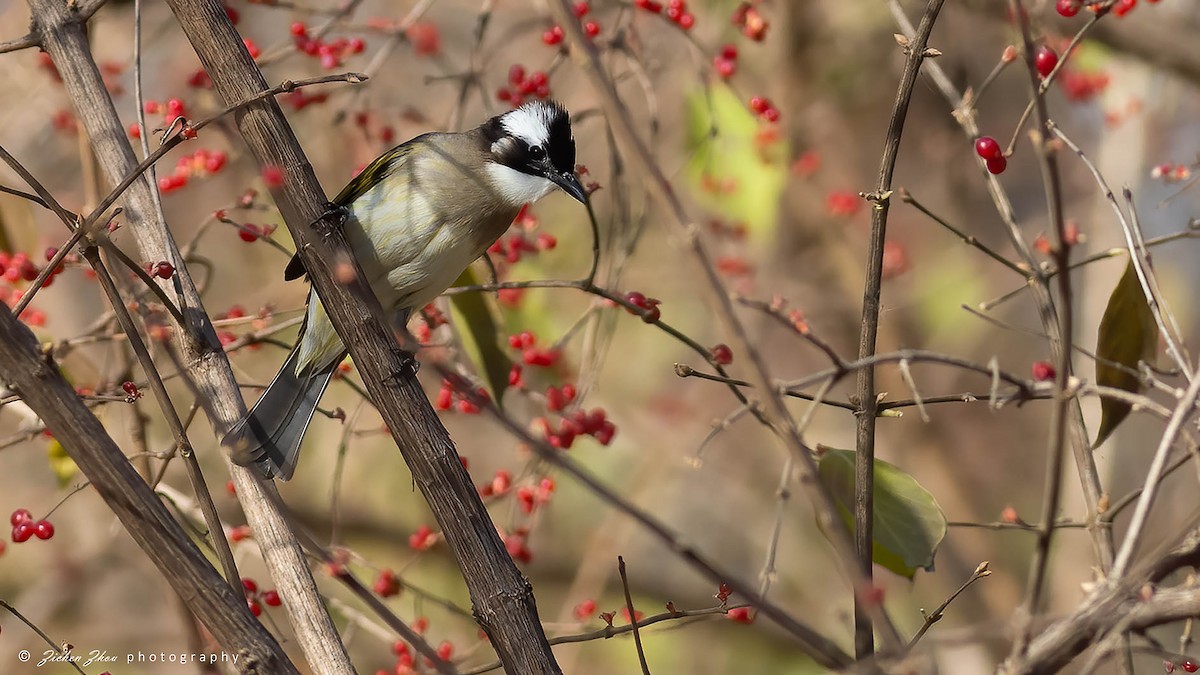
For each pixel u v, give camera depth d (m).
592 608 9.90
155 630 13.63
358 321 6.71
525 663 6.41
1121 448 14.30
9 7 13.38
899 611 16.09
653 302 8.02
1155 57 13.80
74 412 5.43
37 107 12.79
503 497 9.67
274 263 14.63
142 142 7.50
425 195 9.32
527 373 10.75
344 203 9.51
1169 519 13.50
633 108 13.67
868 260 6.88
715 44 12.83
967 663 14.43
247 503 7.09
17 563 14.31
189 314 7.38
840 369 6.83
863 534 6.78
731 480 17.44
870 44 15.56
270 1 9.85
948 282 15.89
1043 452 17.42
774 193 12.41
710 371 15.89
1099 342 7.51
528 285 8.42
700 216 14.05
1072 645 5.30
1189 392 5.56
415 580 14.65
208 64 6.69
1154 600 5.30
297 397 8.82
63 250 6.18
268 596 8.21
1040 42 7.24
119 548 14.16
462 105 10.23
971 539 16.52
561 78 12.70
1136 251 6.93
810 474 5.00
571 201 13.77
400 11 14.16
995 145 6.82
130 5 12.20
